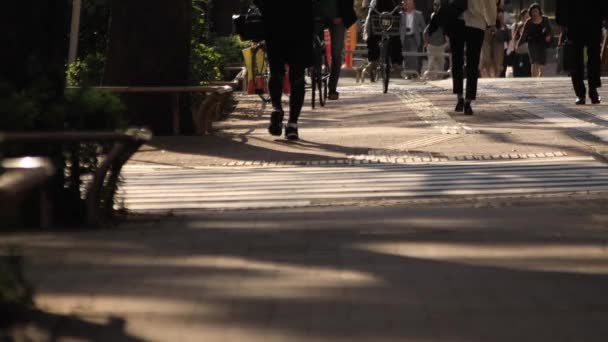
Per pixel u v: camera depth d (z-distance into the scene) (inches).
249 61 1465.3
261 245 402.0
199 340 276.4
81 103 461.7
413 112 1099.9
